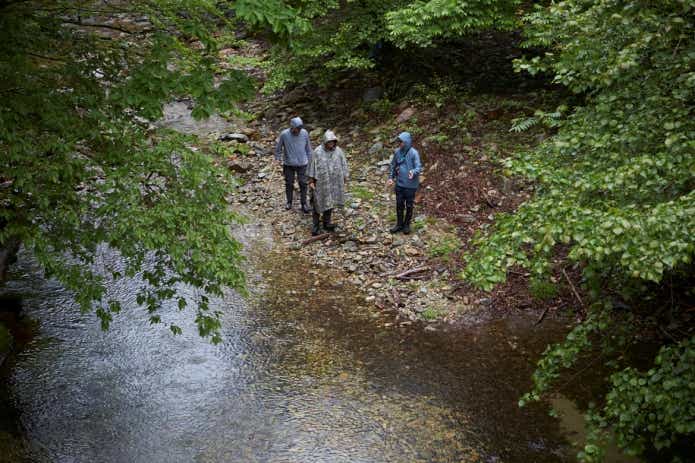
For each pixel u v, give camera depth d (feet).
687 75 13.64
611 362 16.81
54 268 15.53
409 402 20.71
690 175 12.87
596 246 11.47
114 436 19.19
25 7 16.58
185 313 26.53
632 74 14.89
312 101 48.57
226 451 18.51
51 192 15.15
